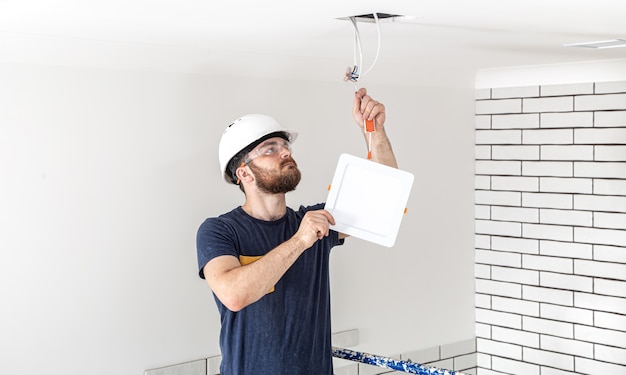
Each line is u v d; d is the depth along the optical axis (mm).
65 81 2703
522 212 3918
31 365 2668
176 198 2986
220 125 3098
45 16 2139
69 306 2740
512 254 3969
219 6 1970
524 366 3955
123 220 2855
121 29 2396
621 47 2941
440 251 3947
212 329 3115
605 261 3637
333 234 2611
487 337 4094
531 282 3904
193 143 3023
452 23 2303
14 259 2621
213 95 3070
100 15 2119
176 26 2336
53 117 2684
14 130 2605
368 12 2084
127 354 2883
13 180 2609
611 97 3570
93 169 2777
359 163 2430
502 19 2215
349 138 3543
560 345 3814
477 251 4098
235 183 2600
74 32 2453
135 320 2898
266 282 2184
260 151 2443
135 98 2867
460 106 4012
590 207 3672
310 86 3389
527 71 3812
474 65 3701
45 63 2650
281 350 2398
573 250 3742
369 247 3635
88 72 2752
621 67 3498
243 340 2400
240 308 2193
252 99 3191
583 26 2355
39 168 2660
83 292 2771
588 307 3703
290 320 2422
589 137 3654
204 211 3068
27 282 2650
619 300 3596
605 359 3654
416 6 1980
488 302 4082
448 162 3963
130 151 2863
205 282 3084
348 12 2082
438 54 3189
